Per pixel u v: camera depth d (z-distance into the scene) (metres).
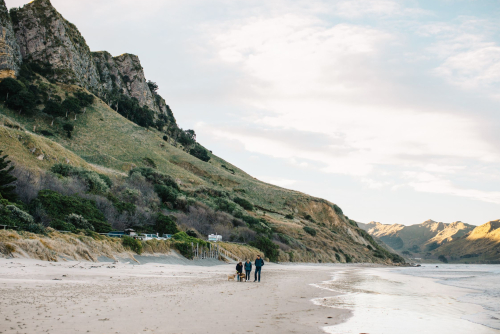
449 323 11.33
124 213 51.38
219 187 121.81
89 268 22.97
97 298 11.67
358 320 10.82
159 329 8.02
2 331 6.88
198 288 17.22
